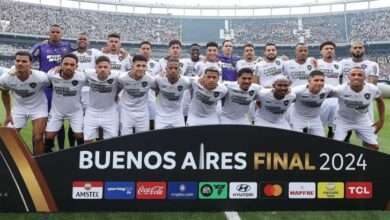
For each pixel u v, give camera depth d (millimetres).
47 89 6270
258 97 5645
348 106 5789
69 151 3646
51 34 6742
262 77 7285
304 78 6965
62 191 3662
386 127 11133
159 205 3773
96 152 3664
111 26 46750
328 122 7090
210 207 3811
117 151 3684
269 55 7219
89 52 7055
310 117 6020
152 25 48219
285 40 45938
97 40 44375
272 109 5668
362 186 3918
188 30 48250
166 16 49219
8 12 42188
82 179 3672
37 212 3676
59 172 3646
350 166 3891
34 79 5266
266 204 3852
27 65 5098
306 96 5688
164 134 3709
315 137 3834
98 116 5590
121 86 5605
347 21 46469
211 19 49344
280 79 5312
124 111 5758
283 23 48469
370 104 6312
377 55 43531
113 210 3729
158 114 5902
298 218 3764
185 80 5602
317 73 5488
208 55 7312
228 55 7848
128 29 46938
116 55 7062
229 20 49406
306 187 3865
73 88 5387
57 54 6824
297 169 3842
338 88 5746
